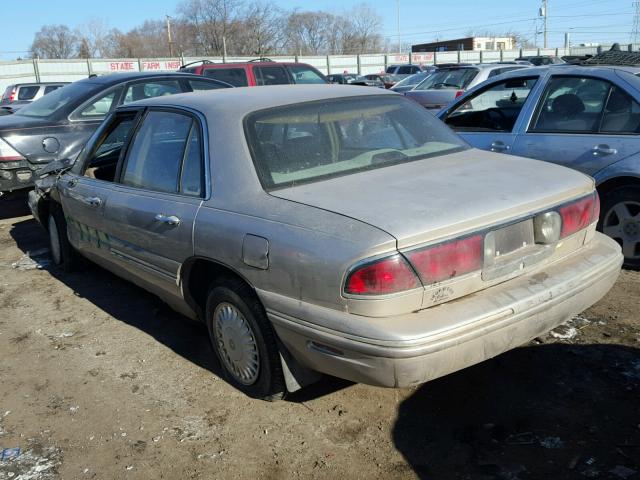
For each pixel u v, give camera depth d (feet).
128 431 10.52
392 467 9.18
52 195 17.66
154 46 246.68
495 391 10.92
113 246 13.99
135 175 13.28
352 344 8.39
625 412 10.09
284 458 9.57
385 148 11.70
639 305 13.91
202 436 10.25
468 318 8.47
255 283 9.70
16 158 23.29
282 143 10.98
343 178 10.50
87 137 24.68
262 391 10.80
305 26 233.14
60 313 15.90
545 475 8.79
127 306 16.15
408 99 13.61
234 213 10.19
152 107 13.42
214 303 11.17
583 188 10.55
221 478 9.24
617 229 15.94
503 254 9.25
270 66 38.96
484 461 9.17
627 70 16.16
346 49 239.91
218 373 12.25
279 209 9.64
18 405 11.55
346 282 8.40
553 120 16.88
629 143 15.26
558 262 10.14
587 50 153.79
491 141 17.89
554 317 9.47
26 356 13.57
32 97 67.26
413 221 8.57
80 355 13.47
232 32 212.64
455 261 8.65
